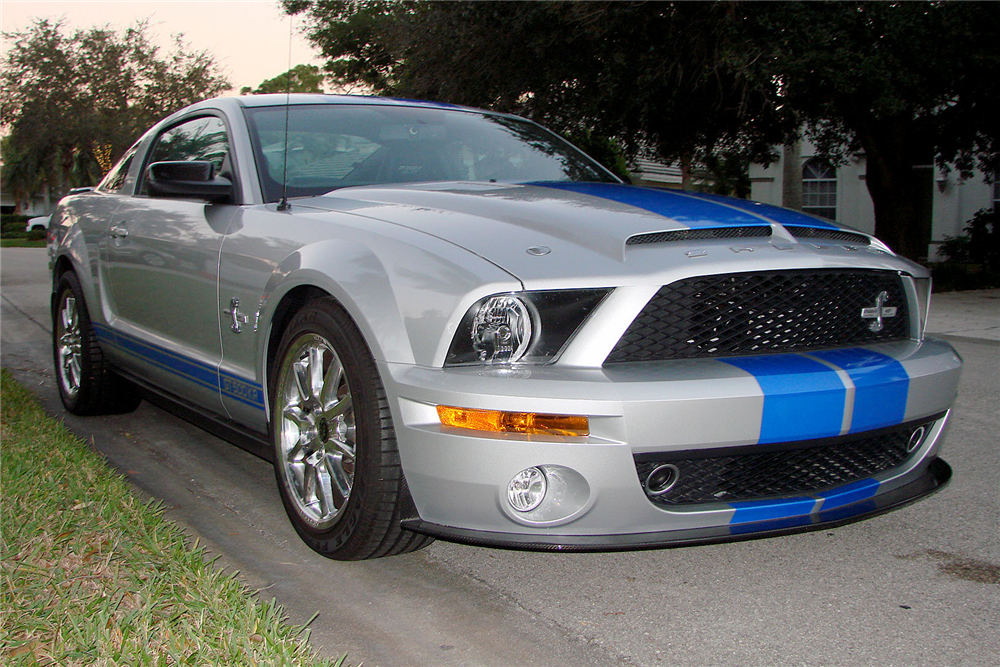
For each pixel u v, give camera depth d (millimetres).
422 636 2406
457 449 2365
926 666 2271
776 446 2496
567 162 4148
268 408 3154
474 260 2527
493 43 13805
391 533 2660
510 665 2254
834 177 23297
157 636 2145
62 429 4191
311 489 2963
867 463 2834
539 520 2418
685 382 2387
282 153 3609
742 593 2715
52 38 35000
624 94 13047
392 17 15820
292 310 3072
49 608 2273
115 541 2715
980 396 5555
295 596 2643
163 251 3777
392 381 2480
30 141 34688
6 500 3057
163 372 3898
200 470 3949
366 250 2732
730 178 17531
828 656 2318
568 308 2453
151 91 35250
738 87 12594
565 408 2311
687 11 11500
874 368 2648
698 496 2553
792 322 2688
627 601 2654
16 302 11188
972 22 11172
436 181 3600
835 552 3045
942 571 2879
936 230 20016
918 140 14789
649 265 2506
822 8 11156
